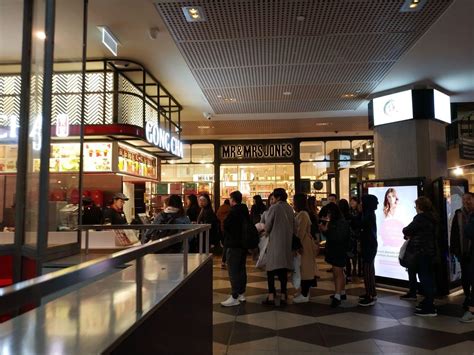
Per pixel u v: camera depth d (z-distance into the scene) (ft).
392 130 24.99
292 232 18.94
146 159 28.09
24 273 11.29
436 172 24.12
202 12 14.66
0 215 11.58
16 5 11.75
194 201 28.37
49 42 11.03
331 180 45.52
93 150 22.17
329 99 27.02
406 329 15.38
